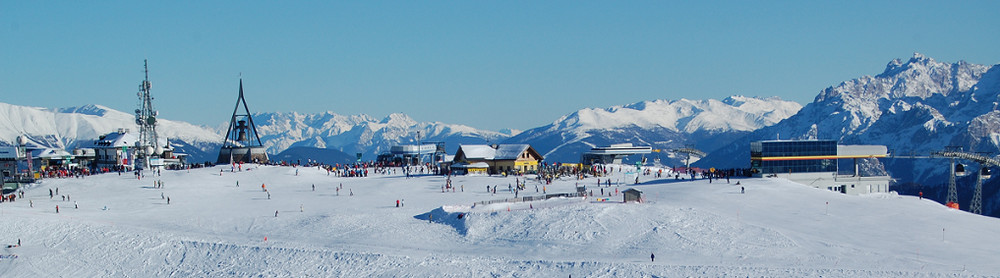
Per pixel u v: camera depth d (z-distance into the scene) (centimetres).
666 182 14675
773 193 12625
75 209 12569
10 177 16700
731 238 9331
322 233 10231
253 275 8694
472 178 16288
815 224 10325
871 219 10731
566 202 11600
